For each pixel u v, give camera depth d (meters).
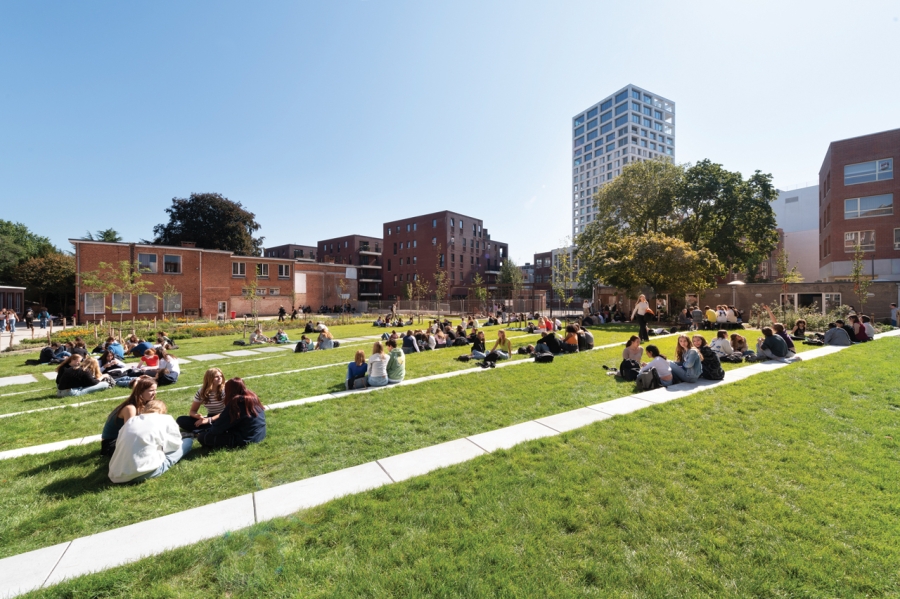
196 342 21.84
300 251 83.56
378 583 2.87
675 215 33.56
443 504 3.93
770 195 31.08
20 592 2.87
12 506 4.09
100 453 5.49
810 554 3.11
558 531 3.47
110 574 3.02
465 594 2.77
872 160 29.81
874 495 3.91
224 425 5.55
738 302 28.69
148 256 39.25
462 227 66.00
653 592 2.76
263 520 3.78
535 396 8.00
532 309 41.12
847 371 9.19
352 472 4.77
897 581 2.80
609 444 5.37
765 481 4.25
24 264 44.28
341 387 9.28
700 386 8.37
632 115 99.06
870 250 29.77
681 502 3.88
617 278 27.16
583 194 111.69
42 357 14.38
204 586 2.93
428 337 15.70
